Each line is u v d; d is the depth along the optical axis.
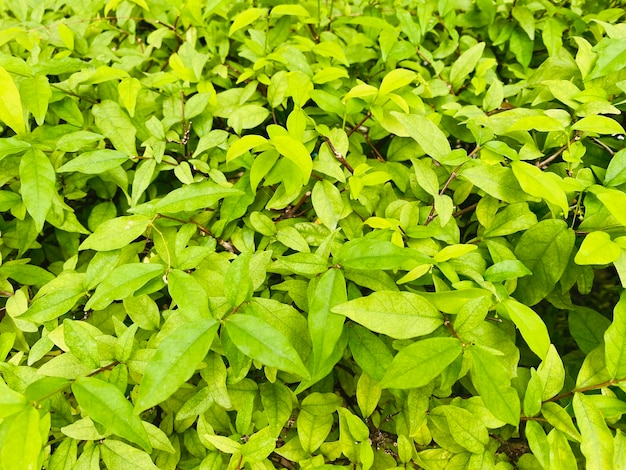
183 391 0.26
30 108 0.27
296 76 0.27
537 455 0.20
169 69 0.37
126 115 0.30
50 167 0.26
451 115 0.31
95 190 0.32
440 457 0.24
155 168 0.28
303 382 0.21
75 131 0.30
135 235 0.25
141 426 0.19
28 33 0.35
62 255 0.33
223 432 0.25
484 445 0.23
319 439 0.24
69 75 0.34
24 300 0.26
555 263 0.25
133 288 0.22
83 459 0.22
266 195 0.29
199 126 0.31
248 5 0.37
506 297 0.23
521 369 0.24
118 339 0.22
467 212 0.31
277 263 0.25
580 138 0.28
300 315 0.22
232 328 0.19
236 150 0.23
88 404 0.19
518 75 0.35
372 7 0.38
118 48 0.39
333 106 0.29
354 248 0.22
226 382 0.24
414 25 0.34
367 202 0.27
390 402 0.26
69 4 0.38
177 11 0.37
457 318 0.21
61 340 0.23
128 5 0.38
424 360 0.19
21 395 0.18
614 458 0.20
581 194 0.25
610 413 0.21
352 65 0.36
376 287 0.23
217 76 0.35
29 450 0.17
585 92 0.29
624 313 0.21
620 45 0.29
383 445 0.25
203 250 0.24
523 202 0.26
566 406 0.23
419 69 0.34
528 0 0.36
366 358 0.22
